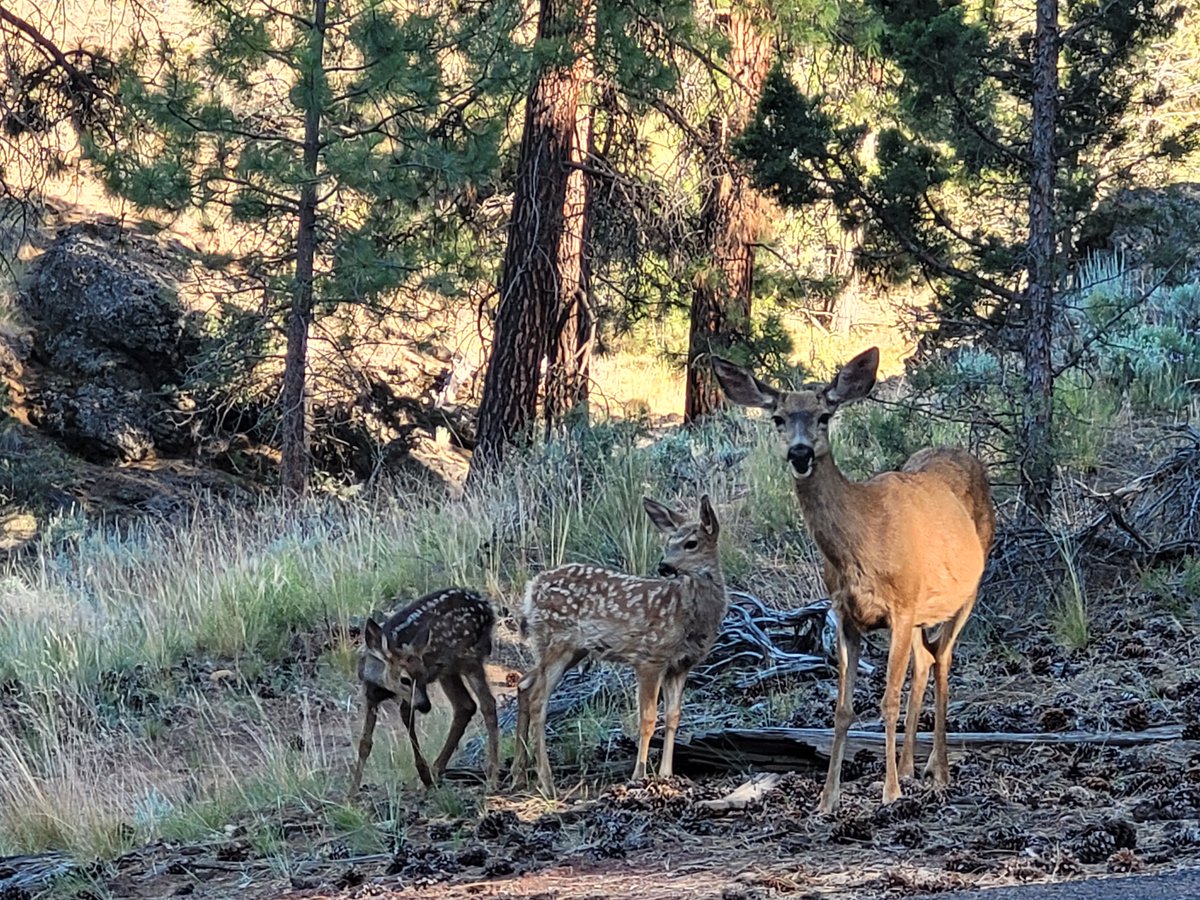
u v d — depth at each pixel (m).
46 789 9.06
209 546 14.50
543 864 6.85
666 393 26.88
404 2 20.17
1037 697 9.01
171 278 23.45
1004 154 11.42
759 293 20.02
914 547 6.92
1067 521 11.30
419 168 17.86
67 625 12.49
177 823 8.39
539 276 17.06
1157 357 14.69
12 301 23.16
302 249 18.50
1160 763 7.38
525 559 13.03
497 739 8.62
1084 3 11.48
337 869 7.32
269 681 11.59
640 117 19.11
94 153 18.00
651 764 8.50
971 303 11.62
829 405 6.89
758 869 6.27
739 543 12.43
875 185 11.51
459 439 23.92
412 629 8.35
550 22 17.12
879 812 6.86
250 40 17.84
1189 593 10.27
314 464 22.64
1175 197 14.87
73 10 27.31
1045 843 6.23
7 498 20.28
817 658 10.02
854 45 17.55
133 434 22.28
